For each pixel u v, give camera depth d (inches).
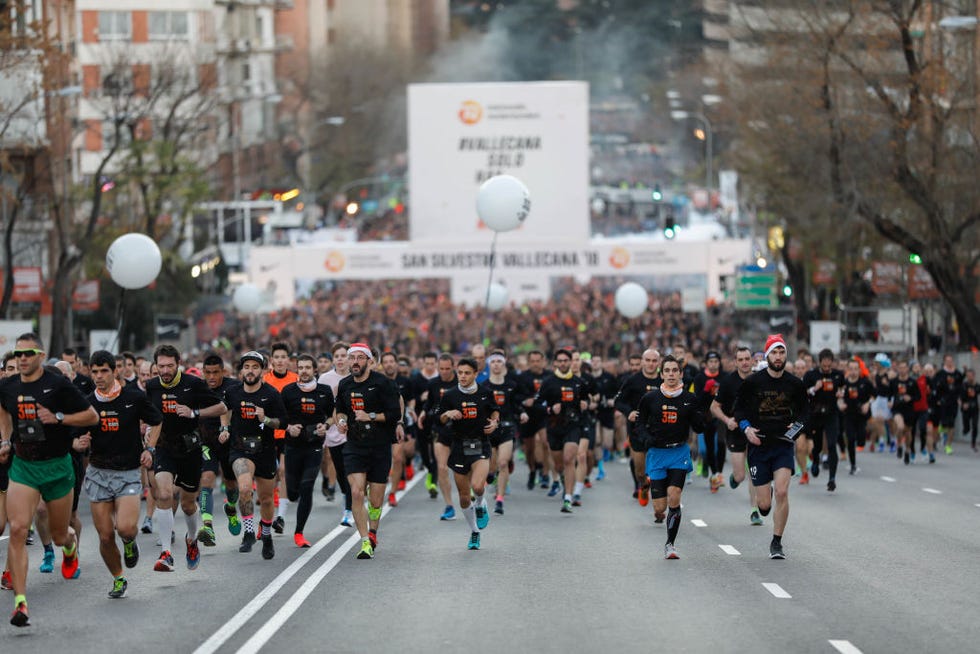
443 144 4466.0
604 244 4495.6
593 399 1870.1
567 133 4448.8
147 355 4197.8
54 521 1053.2
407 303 5940.0
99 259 4178.2
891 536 1477.6
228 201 6181.1
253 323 5462.6
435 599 1087.0
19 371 1040.8
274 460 1337.4
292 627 968.3
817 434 2090.3
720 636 930.1
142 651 897.5
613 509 1811.0
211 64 4857.3
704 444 2255.2
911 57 3442.4
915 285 4097.0
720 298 4909.0
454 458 1396.4
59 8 4630.9
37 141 3622.0
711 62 6176.2
